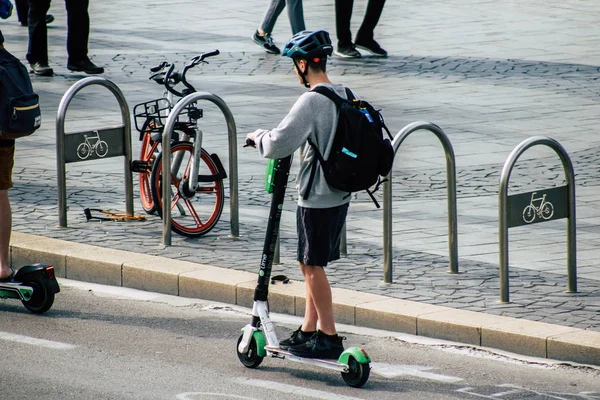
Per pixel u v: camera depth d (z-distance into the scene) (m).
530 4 67.88
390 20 61.69
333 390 16.28
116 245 23.62
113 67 46.72
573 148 33.22
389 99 40.62
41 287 20.02
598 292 20.50
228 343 18.64
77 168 31.41
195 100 23.77
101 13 64.12
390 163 16.38
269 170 16.98
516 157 19.92
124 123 25.98
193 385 16.34
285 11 64.62
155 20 61.12
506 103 39.97
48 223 25.36
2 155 20.19
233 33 56.47
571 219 20.56
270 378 16.83
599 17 62.38
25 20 58.94
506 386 16.48
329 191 16.41
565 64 48.00
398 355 18.00
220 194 24.89
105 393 15.85
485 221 26.05
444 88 42.78
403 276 21.62
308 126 16.08
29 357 17.58
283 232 25.16
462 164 31.59
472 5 67.56
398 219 26.28
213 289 21.11
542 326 18.38
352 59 49.50
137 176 30.52
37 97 20.25
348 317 19.77
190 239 24.38
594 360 17.42
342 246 23.19
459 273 21.84
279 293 20.44
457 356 17.95
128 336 18.91
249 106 39.38
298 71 16.73
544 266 22.38
